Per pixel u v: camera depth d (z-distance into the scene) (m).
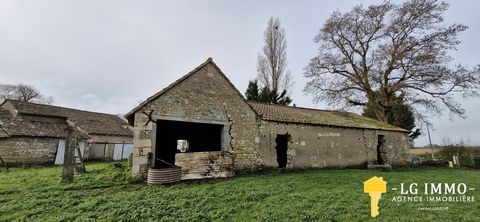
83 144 24.23
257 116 12.49
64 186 8.46
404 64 22.50
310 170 13.03
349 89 24.89
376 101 24.83
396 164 17.66
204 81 11.43
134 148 9.32
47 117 25.44
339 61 26.00
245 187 8.12
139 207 6.18
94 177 9.98
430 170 15.29
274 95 24.41
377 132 17.17
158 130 13.27
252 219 5.49
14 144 18.70
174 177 9.00
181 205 6.33
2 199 7.16
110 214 5.83
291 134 13.34
